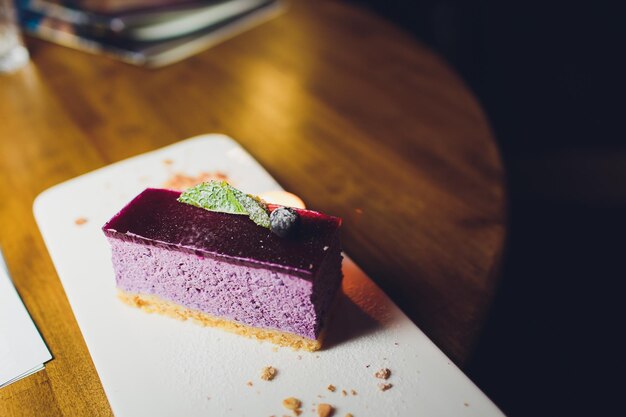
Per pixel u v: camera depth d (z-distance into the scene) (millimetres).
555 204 691
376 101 521
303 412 305
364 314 345
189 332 347
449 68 561
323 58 586
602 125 786
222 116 513
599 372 544
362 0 975
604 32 872
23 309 357
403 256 376
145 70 584
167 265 347
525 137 779
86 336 342
